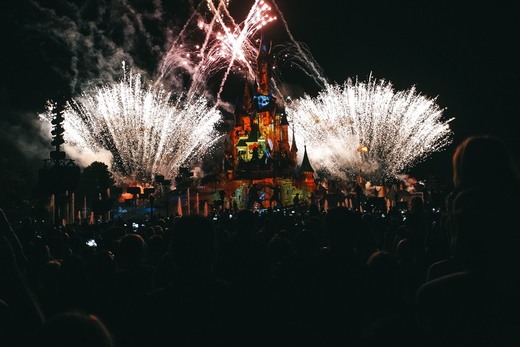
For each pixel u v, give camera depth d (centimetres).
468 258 447
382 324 378
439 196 1970
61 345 254
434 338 387
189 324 486
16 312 445
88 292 690
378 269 541
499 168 464
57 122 2820
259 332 512
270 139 10706
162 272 727
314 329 588
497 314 423
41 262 1014
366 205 3022
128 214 6412
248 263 673
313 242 769
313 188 9644
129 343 504
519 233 438
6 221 744
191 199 8475
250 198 8712
